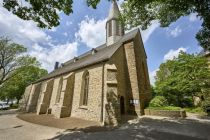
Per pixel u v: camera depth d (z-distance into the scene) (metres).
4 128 10.52
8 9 6.05
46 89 21.09
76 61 26.05
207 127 9.12
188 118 12.55
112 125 10.84
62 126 10.94
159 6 10.90
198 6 6.40
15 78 30.75
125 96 16.16
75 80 17.25
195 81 17.52
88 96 14.53
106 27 23.58
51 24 6.90
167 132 8.31
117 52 16.23
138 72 16.56
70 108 16.19
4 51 27.56
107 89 12.25
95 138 7.52
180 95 19.84
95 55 20.02
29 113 21.69
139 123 10.98
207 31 6.89
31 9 6.32
